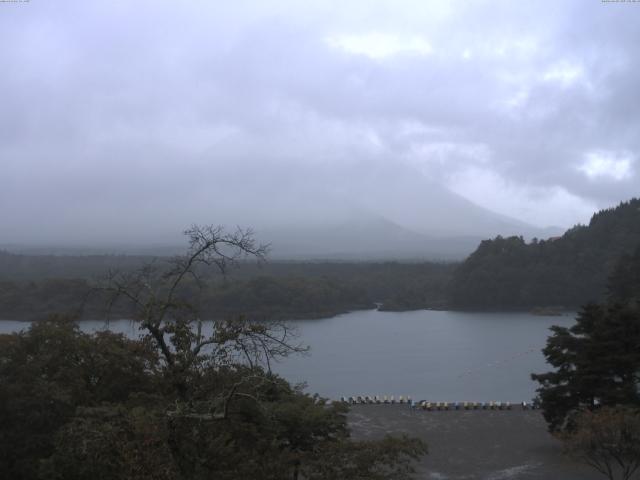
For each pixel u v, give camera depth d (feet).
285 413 61.11
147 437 44.55
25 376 71.10
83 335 80.79
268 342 53.31
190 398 50.11
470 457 109.29
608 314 114.21
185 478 45.24
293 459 55.57
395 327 353.72
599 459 100.42
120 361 72.54
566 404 112.37
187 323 57.26
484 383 205.98
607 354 109.09
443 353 267.18
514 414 143.43
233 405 50.83
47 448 68.33
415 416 141.69
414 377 214.69
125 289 52.60
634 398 104.94
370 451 56.18
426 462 106.22
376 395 185.06
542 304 431.43
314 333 324.39
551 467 102.68
